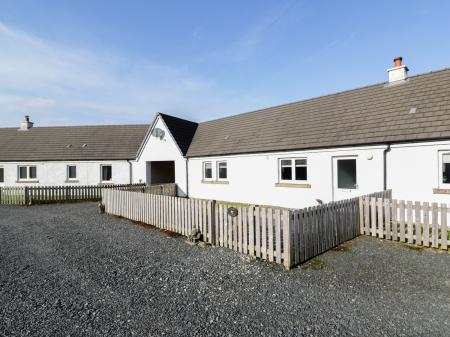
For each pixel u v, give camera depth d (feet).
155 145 73.67
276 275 19.84
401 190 36.37
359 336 12.67
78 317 14.37
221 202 59.00
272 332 13.05
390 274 19.58
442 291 16.97
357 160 40.29
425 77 42.73
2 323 13.83
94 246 27.09
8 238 30.19
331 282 18.53
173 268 21.24
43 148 84.23
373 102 45.19
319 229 24.21
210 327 13.48
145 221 38.50
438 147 33.47
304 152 46.16
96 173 79.92
